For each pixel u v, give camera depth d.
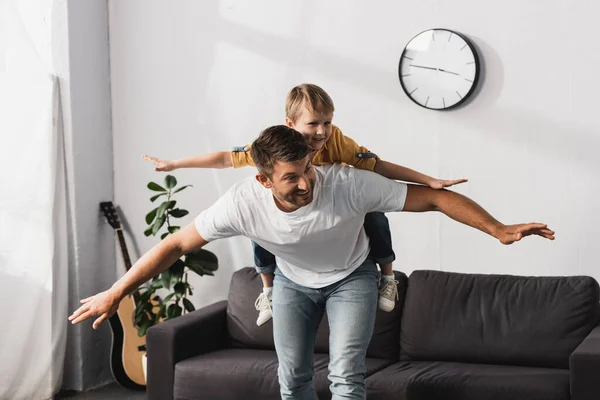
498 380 3.47
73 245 4.95
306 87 2.91
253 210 2.86
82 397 4.85
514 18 4.16
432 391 3.52
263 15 4.75
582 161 4.08
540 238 4.20
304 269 3.05
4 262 4.55
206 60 4.92
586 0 4.01
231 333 4.32
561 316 3.72
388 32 4.45
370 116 4.52
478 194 4.31
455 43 4.25
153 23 5.05
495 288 3.92
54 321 4.79
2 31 4.55
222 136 4.91
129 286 2.94
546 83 4.12
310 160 2.73
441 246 4.43
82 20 4.98
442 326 3.92
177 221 5.09
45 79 4.74
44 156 4.70
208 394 3.87
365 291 3.00
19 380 4.61
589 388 3.21
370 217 3.15
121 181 5.20
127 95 5.14
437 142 4.38
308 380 3.15
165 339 4.00
